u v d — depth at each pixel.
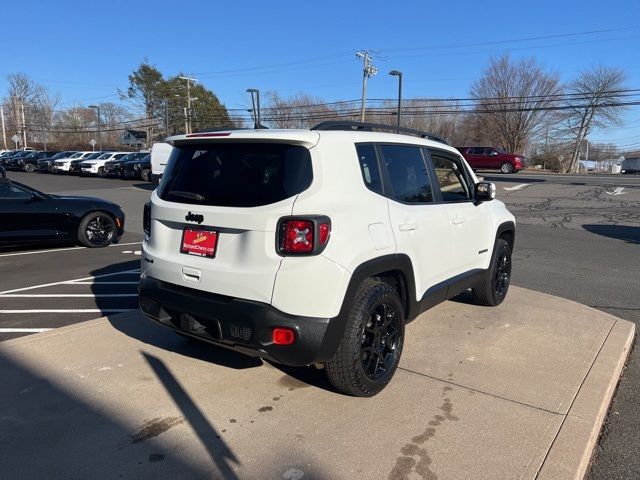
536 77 57.56
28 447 2.92
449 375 3.93
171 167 3.78
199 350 4.33
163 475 2.70
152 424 3.17
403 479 2.69
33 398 3.48
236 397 3.53
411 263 3.83
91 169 36.97
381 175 3.71
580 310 5.64
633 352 4.70
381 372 3.60
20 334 4.97
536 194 22.44
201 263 3.37
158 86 80.19
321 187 3.16
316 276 3.04
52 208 9.36
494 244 5.48
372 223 3.42
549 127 64.12
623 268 8.40
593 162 104.62
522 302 5.96
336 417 3.29
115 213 10.16
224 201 3.32
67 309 5.79
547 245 10.86
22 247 10.01
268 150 3.32
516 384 3.78
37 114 91.06
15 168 45.41
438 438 3.06
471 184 5.16
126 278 7.35
